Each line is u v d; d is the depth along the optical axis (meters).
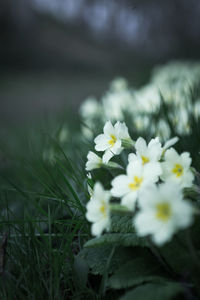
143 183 0.31
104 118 0.75
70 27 5.71
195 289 0.32
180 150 0.50
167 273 0.34
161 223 0.26
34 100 2.45
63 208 0.46
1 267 0.36
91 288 0.37
